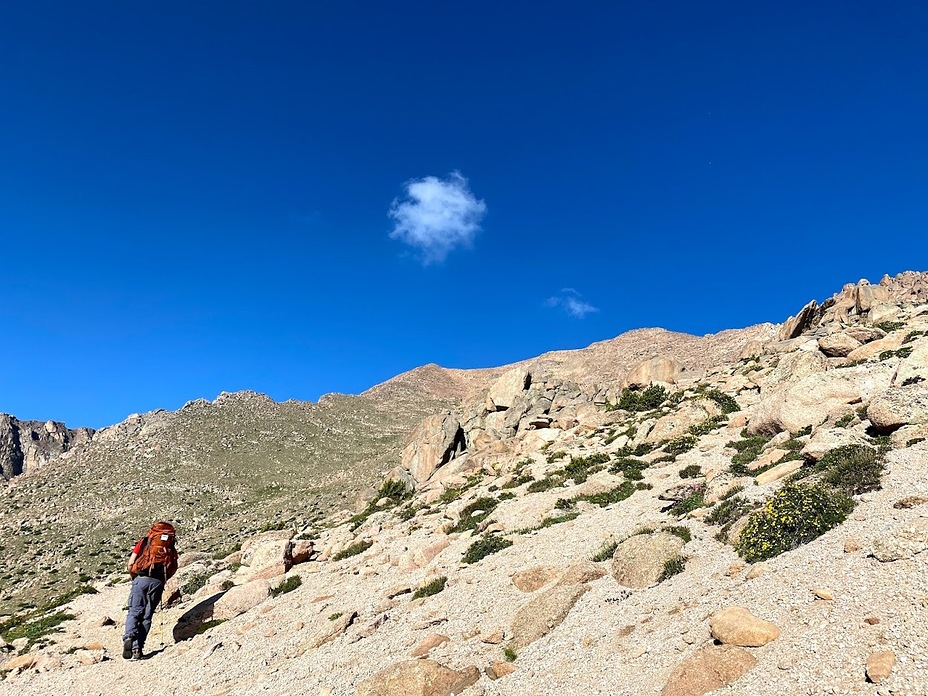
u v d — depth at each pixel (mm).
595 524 22828
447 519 33781
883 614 9227
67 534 110625
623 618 13352
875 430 20641
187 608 29156
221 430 175375
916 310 47625
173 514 119062
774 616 10438
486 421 64250
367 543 34312
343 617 20031
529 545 22703
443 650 15141
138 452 158375
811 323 59312
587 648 12562
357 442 175750
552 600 15148
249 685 17297
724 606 11664
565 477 34500
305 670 16969
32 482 146250
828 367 35594
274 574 30875
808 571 11625
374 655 16234
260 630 22922
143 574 24562
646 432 38500
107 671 22469
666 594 13781
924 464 15266
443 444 55812
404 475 57125
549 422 58062
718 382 50375
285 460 155500
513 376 68875
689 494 21750
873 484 15008
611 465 32344
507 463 45531
